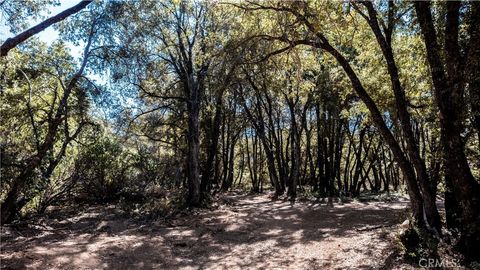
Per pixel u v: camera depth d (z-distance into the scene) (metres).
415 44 13.03
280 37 11.41
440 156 11.04
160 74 22.64
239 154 49.72
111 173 23.91
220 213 19.08
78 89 18.92
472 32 8.75
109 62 18.95
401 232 9.97
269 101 30.27
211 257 10.84
